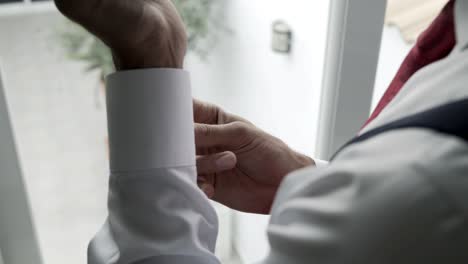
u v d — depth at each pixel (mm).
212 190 567
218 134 539
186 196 366
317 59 1114
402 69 375
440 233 198
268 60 1381
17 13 1244
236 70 1622
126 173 358
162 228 349
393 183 207
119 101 355
